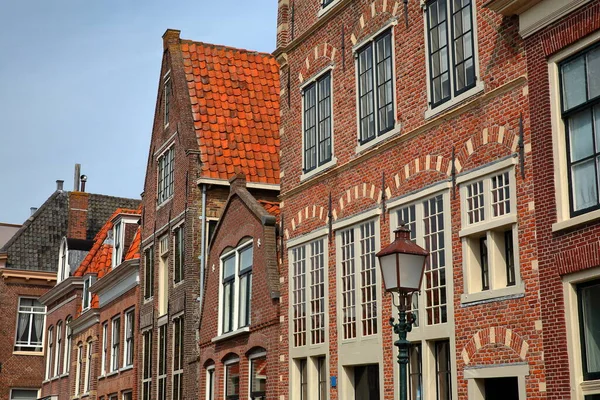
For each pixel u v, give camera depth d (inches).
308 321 721.6
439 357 565.0
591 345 446.6
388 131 634.8
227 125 1035.3
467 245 538.0
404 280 442.0
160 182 1141.1
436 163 577.0
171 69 1091.3
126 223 1315.2
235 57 1107.9
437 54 590.6
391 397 603.8
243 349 832.3
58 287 1573.6
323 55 741.3
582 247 450.0
